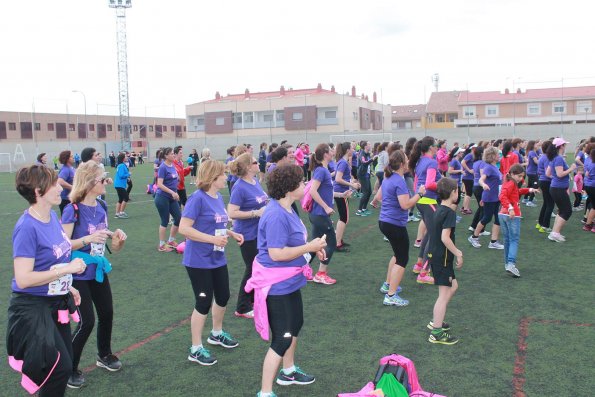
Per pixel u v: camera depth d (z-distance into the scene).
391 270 6.09
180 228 4.20
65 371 3.03
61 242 3.16
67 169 9.09
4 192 21.14
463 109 56.59
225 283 4.54
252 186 5.47
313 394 3.84
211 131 59.22
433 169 6.66
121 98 63.19
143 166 42.50
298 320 3.64
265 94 66.62
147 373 4.26
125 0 62.03
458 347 4.62
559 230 8.84
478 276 6.85
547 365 4.21
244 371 4.27
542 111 53.59
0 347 4.88
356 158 16.38
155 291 6.59
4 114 58.03
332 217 12.40
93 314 3.99
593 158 9.38
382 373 3.37
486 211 8.42
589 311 5.42
